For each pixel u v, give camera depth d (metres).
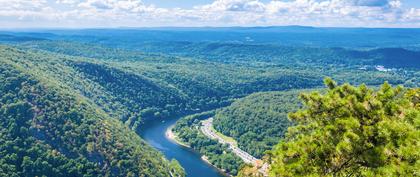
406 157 27.41
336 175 31.16
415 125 29.98
